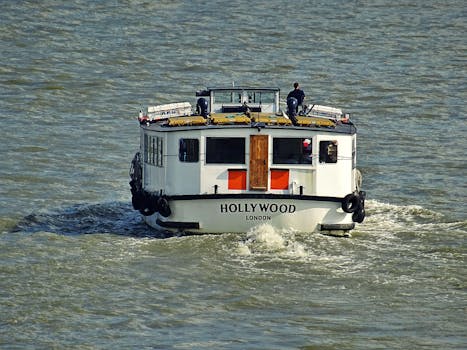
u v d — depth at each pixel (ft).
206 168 405.59
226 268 385.09
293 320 344.90
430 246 410.93
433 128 604.08
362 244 410.52
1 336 332.60
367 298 362.74
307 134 404.57
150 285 370.94
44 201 470.39
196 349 323.78
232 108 444.14
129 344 327.47
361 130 598.75
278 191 406.62
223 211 404.57
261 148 404.57
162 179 412.16
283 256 394.32
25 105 642.63
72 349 324.60
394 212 456.86
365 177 512.63
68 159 535.19
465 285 373.61
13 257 395.34
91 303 356.38
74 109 638.12
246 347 325.42
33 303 355.36
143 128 425.28
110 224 439.22
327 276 379.76
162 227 414.82
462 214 458.09
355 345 327.47
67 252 401.29
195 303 357.82
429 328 339.57
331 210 406.62
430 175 517.55
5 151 545.03
